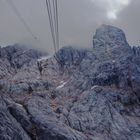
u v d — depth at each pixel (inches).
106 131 6756.9
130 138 6761.8
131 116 7790.4
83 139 5994.1
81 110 7170.3
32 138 5502.0
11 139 4473.4
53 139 5629.9
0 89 7440.9
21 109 6131.9
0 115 4938.5
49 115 6461.6
